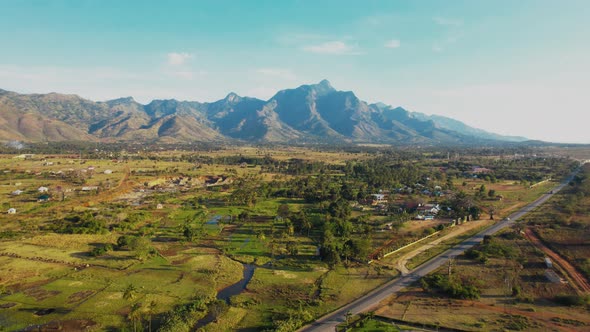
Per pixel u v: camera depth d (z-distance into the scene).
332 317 78.19
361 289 92.38
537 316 77.62
